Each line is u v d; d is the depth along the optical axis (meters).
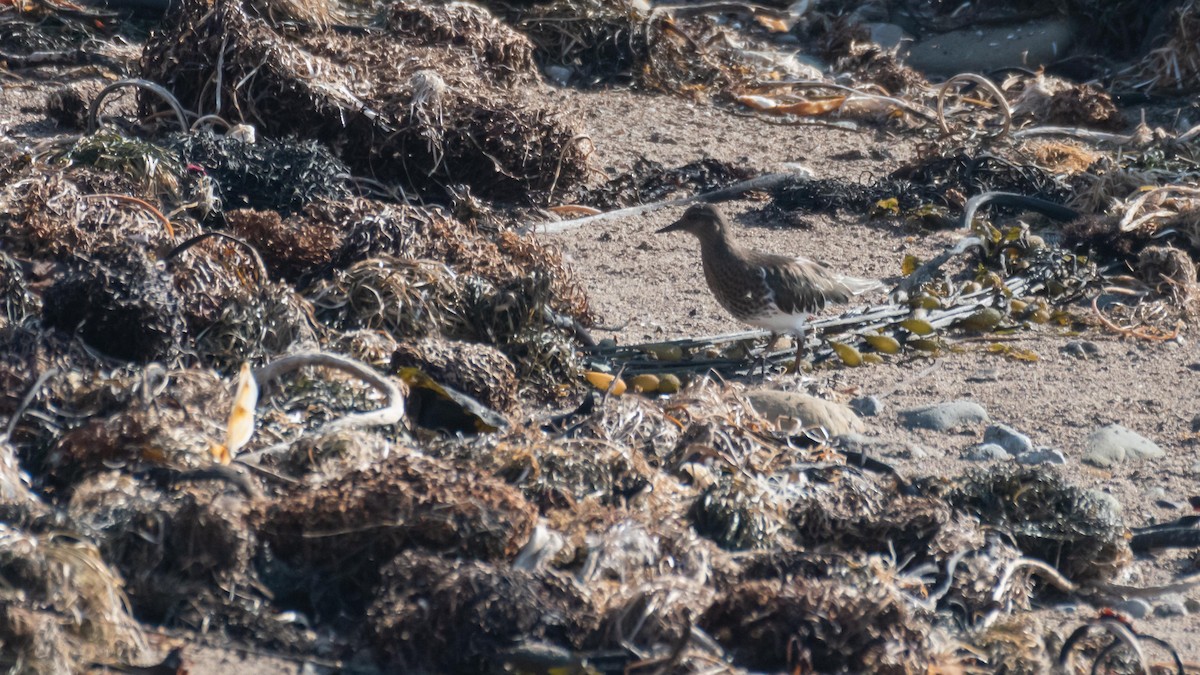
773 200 22.14
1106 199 21.88
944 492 10.77
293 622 8.49
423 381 11.54
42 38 26.03
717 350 14.96
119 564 8.48
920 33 35.00
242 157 17.33
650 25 29.97
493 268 14.86
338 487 8.86
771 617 8.34
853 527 9.84
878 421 13.53
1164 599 10.12
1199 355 15.98
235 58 20.38
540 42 29.44
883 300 17.67
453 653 8.03
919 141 26.67
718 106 28.69
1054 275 18.25
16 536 7.92
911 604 8.84
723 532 9.68
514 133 20.91
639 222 20.88
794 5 36.34
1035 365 15.48
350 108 20.36
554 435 10.98
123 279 11.56
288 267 14.55
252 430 9.84
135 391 10.18
